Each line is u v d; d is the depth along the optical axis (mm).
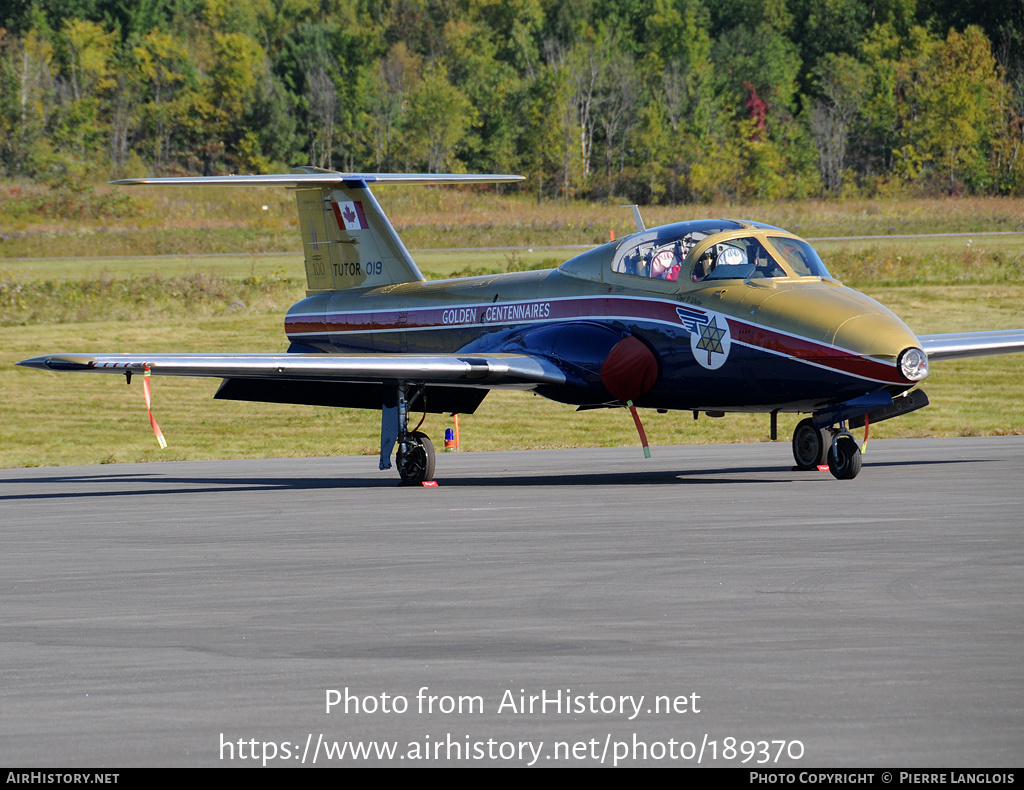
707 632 20859
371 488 49844
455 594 24750
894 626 21078
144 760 15188
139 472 61906
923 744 15148
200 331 114875
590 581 25844
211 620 22703
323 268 64125
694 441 76000
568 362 50188
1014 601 23094
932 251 165875
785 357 44531
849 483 45125
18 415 84938
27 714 17031
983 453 58469
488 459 64125
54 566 29719
